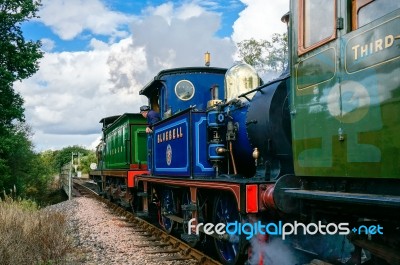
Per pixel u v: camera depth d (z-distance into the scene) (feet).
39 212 28.71
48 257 20.68
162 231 27.94
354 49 11.09
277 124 16.66
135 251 23.82
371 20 10.72
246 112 19.33
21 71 69.87
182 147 23.29
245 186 15.74
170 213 27.35
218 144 20.97
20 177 91.25
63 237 23.43
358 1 11.20
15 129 92.27
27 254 19.85
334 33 11.90
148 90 32.63
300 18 13.60
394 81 9.78
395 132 9.75
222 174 20.57
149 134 31.91
